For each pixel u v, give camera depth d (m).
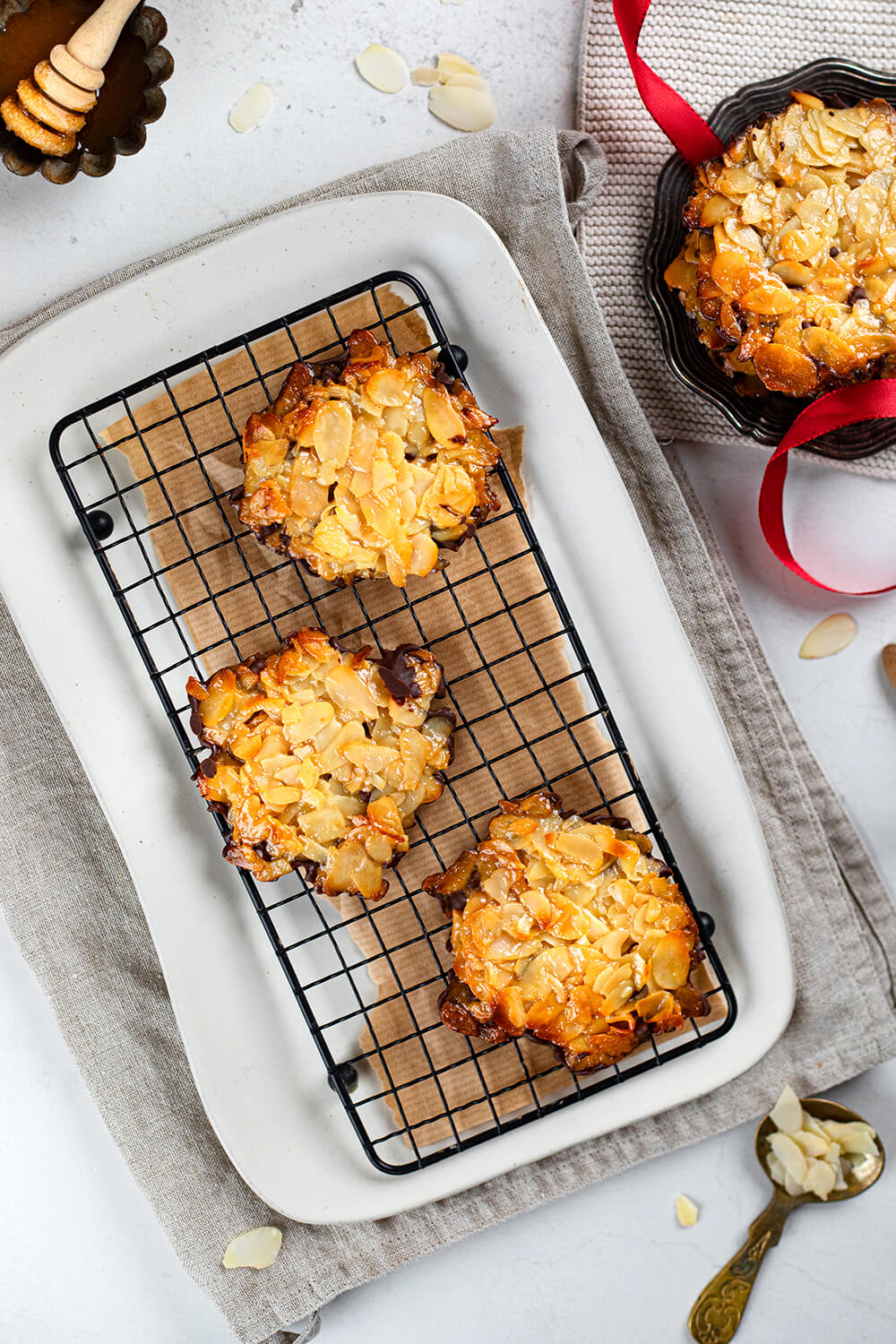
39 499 0.71
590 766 0.71
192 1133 0.73
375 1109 0.72
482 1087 0.72
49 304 0.72
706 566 0.73
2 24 0.67
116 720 0.71
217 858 0.72
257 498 0.68
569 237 0.71
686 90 0.72
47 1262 0.76
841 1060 0.74
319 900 0.72
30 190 0.73
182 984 0.71
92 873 0.73
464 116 0.73
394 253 0.70
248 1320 0.73
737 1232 0.75
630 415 0.72
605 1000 0.68
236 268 0.69
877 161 0.69
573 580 0.72
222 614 0.72
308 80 0.73
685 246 0.71
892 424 0.73
